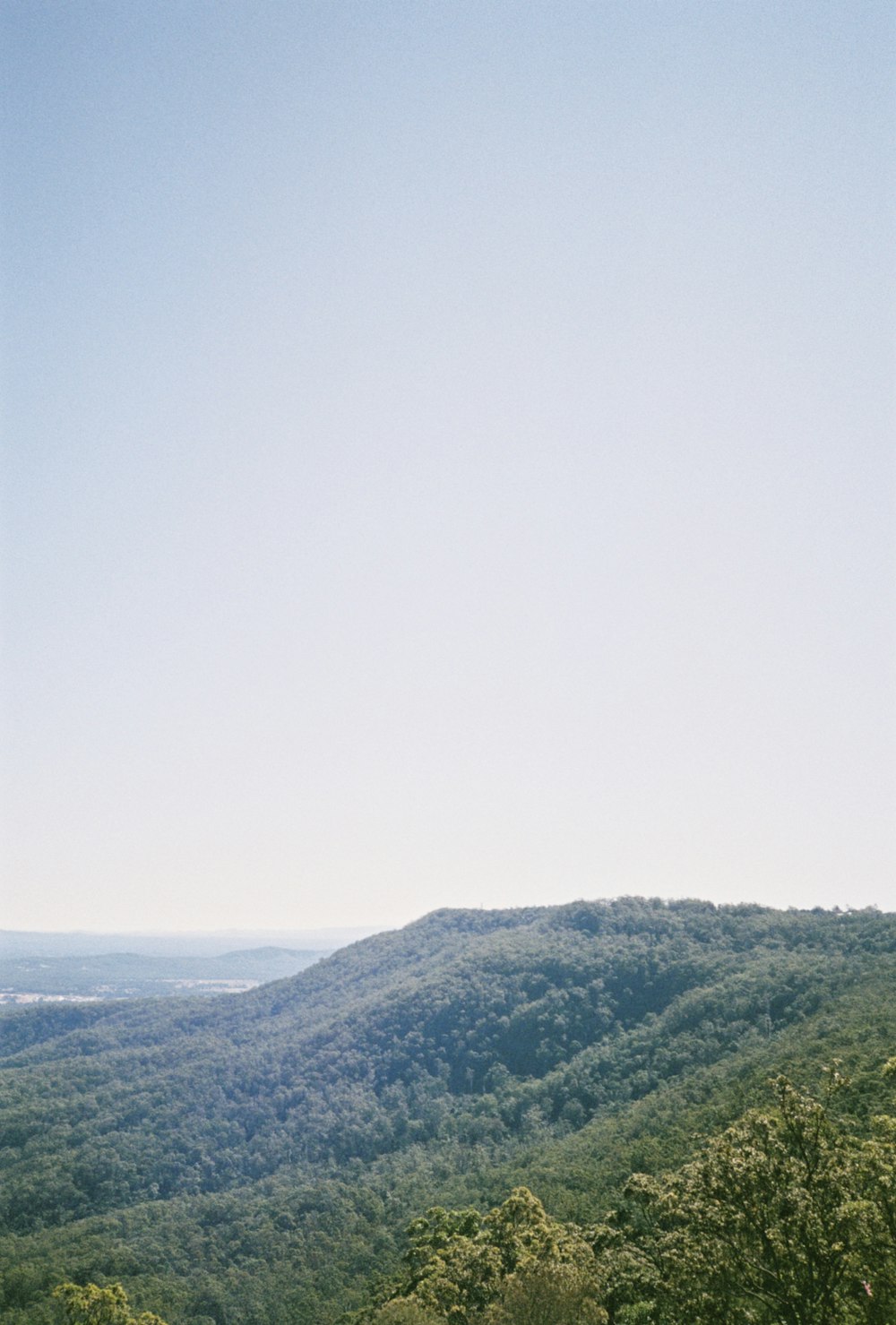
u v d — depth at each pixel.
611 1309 37.56
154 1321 51.97
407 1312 41.50
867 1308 24.08
